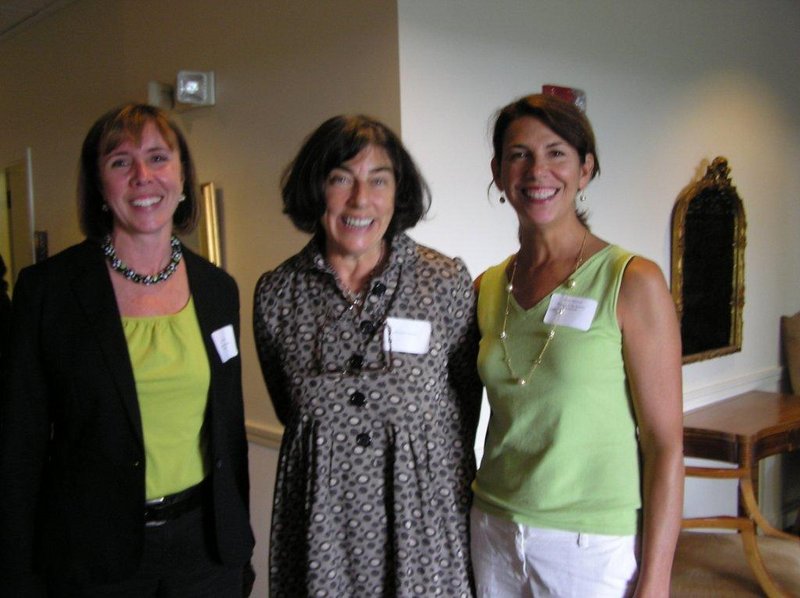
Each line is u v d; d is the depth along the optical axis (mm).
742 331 3826
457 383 1659
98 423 1401
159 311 1521
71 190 4191
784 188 4180
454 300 1551
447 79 2408
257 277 2918
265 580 2979
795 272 4312
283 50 2695
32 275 1433
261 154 2836
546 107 1459
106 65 3791
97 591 1440
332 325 1463
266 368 1583
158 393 1470
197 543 1543
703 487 3703
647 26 3201
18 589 1400
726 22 3662
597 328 1409
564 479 1428
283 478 1463
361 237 1427
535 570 1448
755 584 2299
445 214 2439
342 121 1432
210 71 3057
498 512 1506
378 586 1436
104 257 1490
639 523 1443
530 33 2680
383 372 1429
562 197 1477
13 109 4816
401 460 1415
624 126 3127
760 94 3938
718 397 3633
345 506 1424
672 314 1388
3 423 1394
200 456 1552
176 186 1504
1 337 1644
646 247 3299
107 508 1416
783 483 4219
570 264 1498
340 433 1419
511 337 1517
